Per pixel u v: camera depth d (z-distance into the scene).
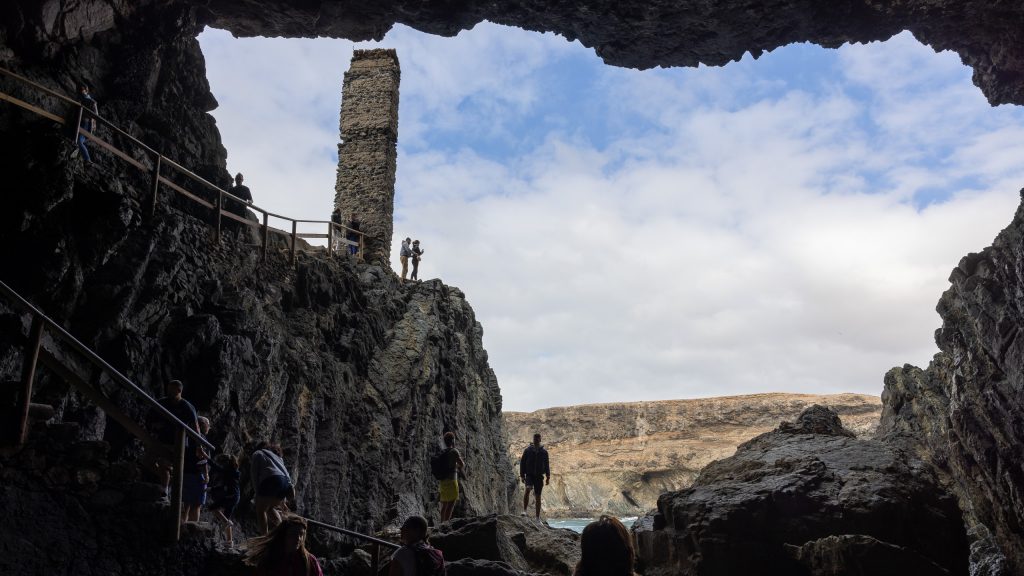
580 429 101.31
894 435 27.05
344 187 29.12
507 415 104.56
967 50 22.06
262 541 6.30
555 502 88.62
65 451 7.16
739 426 97.12
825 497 10.62
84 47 16.16
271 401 15.55
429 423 22.47
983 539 22.61
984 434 21.47
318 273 19.95
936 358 26.59
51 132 12.45
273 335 16.17
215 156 19.36
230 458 9.55
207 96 19.70
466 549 10.41
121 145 16.03
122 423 7.12
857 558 9.53
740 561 10.24
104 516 7.02
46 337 11.23
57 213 12.15
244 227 18.42
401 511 19.27
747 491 10.92
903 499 10.49
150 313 13.23
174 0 18.06
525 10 19.58
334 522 16.95
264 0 18.62
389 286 24.72
